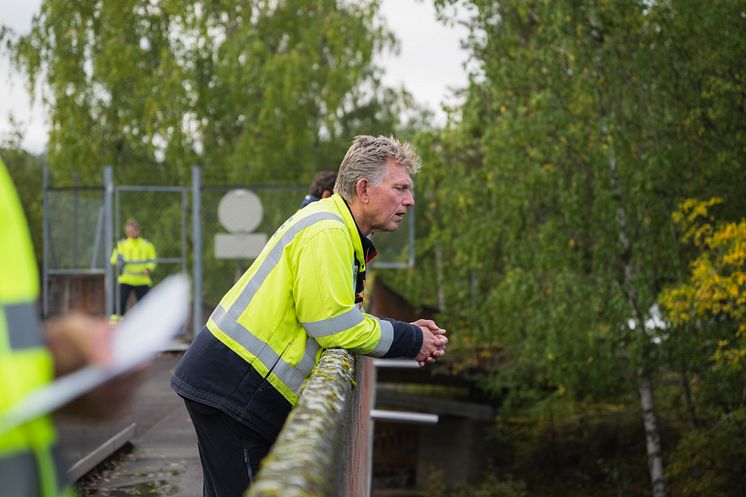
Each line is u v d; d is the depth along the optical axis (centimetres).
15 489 91
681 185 1501
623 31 1483
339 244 311
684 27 1438
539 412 1947
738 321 1427
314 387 216
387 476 2427
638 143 1518
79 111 2323
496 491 2072
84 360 94
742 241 1250
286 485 126
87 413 96
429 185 1817
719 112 1428
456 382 2248
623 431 2109
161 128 2289
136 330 95
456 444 2372
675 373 1653
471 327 1941
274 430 317
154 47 2408
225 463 317
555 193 1581
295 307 313
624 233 1528
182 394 316
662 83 1477
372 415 810
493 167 1666
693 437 1584
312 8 2530
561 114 1479
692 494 1608
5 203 97
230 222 1341
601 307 1535
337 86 2453
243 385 312
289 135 2372
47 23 2295
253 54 2364
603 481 2059
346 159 334
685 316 1348
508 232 1673
